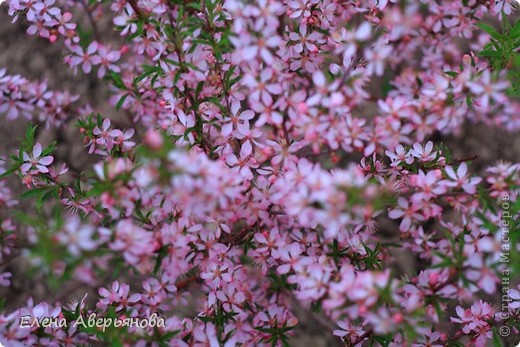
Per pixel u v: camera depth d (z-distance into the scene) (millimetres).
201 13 3830
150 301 3949
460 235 3518
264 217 3715
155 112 4586
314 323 5164
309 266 3355
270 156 3594
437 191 3291
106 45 5129
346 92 3084
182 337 3551
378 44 3689
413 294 2963
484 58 4914
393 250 4816
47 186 3910
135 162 3455
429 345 3865
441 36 4977
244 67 3354
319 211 2648
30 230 3254
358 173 2779
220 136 3734
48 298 5172
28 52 5926
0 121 5672
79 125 4219
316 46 4152
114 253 2801
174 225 3213
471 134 5531
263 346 4000
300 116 3049
